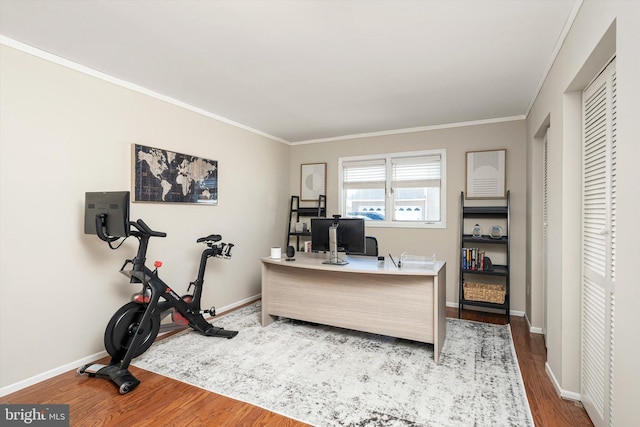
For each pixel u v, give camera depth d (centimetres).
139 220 258
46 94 245
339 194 516
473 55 246
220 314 399
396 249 469
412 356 281
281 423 192
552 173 246
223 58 254
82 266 267
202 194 379
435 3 184
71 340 259
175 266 349
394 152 473
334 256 326
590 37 163
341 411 203
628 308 124
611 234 167
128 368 259
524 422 192
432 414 200
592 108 195
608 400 168
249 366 262
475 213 404
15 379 227
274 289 357
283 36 221
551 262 248
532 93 324
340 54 246
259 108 378
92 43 232
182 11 193
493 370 255
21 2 184
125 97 300
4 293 223
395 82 299
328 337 324
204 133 385
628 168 123
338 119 420
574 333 215
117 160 293
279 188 529
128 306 261
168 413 202
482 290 385
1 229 221
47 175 245
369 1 182
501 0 181
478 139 421
